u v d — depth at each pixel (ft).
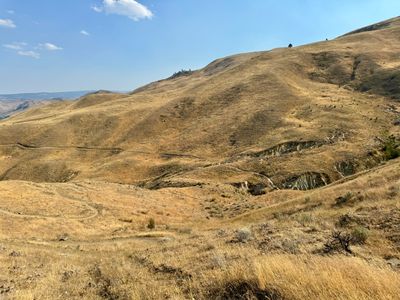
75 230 119.14
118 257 60.90
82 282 40.75
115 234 111.14
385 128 300.61
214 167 280.10
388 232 38.19
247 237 49.75
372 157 248.32
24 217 130.31
